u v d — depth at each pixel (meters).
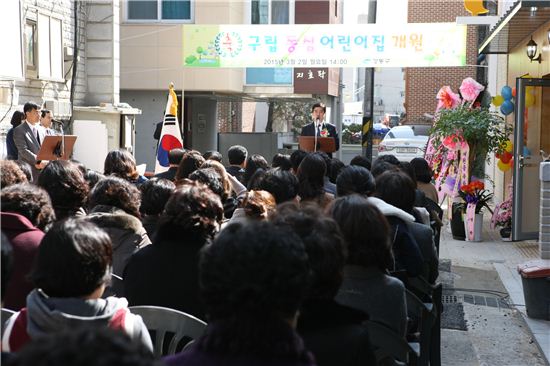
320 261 2.80
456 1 28.31
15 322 2.87
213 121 24.27
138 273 3.99
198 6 21.14
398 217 5.02
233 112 30.00
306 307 2.83
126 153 6.83
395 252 4.93
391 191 5.49
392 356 3.61
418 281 5.17
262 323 1.97
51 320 2.70
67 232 2.88
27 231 3.96
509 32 13.07
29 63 13.44
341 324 2.84
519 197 12.25
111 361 1.33
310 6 22.75
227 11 21.09
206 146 24.11
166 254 3.97
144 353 1.47
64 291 2.83
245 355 1.94
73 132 15.06
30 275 2.90
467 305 8.42
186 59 14.86
